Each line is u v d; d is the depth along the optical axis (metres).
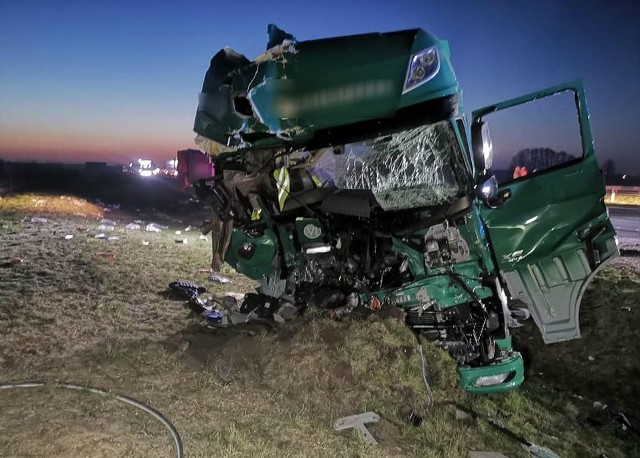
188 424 3.86
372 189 4.97
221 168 5.33
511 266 5.33
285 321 5.79
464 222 5.05
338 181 5.04
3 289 6.55
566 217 5.20
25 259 8.38
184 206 22.09
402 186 4.91
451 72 4.58
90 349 4.93
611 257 5.21
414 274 5.41
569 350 7.32
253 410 4.25
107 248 10.29
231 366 4.91
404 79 4.44
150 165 40.47
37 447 3.28
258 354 5.07
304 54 4.57
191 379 4.59
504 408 5.52
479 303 5.21
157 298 7.08
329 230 5.45
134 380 4.42
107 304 6.49
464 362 5.42
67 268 8.09
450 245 5.13
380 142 4.78
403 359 5.07
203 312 6.43
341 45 4.54
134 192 24.61
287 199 5.34
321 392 4.66
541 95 5.06
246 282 8.95
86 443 3.40
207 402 4.24
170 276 8.55
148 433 3.67
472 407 5.20
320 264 5.62
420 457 4.03
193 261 10.09
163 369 4.70
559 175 5.21
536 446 4.78
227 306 6.34
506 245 5.24
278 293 6.08
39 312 5.82
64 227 12.48
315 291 5.66
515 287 5.38
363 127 4.62
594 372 6.93
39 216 13.91
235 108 4.80
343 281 5.59
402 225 5.22
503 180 5.46
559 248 5.25
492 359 5.28
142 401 4.09
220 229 5.74
